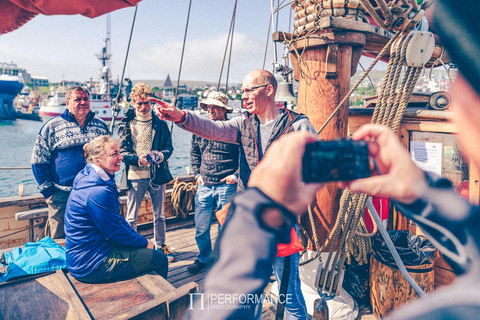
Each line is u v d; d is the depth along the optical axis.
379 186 0.35
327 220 2.39
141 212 4.08
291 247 1.65
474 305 0.20
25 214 3.34
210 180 2.89
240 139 2.06
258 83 1.87
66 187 2.93
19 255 2.42
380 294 2.35
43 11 1.88
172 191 4.23
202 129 1.86
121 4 1.94
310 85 2.36
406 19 1.74
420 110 2.57
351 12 2.18
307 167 0.34
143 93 3.01
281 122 1.85
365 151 0.38
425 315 0.22
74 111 2.89
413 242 2.40
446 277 2.43
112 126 3.62
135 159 2.97
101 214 2.17
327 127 2.32
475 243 0.25
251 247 0.32
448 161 2.42
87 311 1.85
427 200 0.31
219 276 0.31
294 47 2.44
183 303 1.99
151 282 2.22
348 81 2.34
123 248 2.30
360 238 2.49
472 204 0.29
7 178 23.20
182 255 3.42
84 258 2.17
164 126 3.23
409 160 0.37
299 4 2.43
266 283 0.31
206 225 3.04
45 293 2.06
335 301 2.38
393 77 1.91
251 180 0.36
